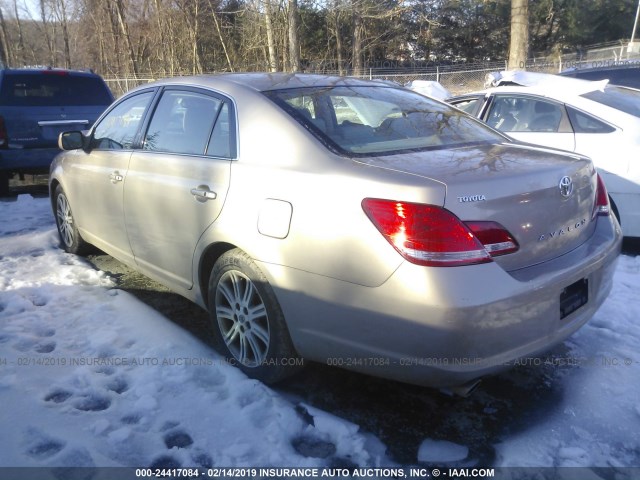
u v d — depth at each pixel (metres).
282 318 2.94
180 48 24.78
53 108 8.37
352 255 2.54
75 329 3.79
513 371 3.33
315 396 3.09
